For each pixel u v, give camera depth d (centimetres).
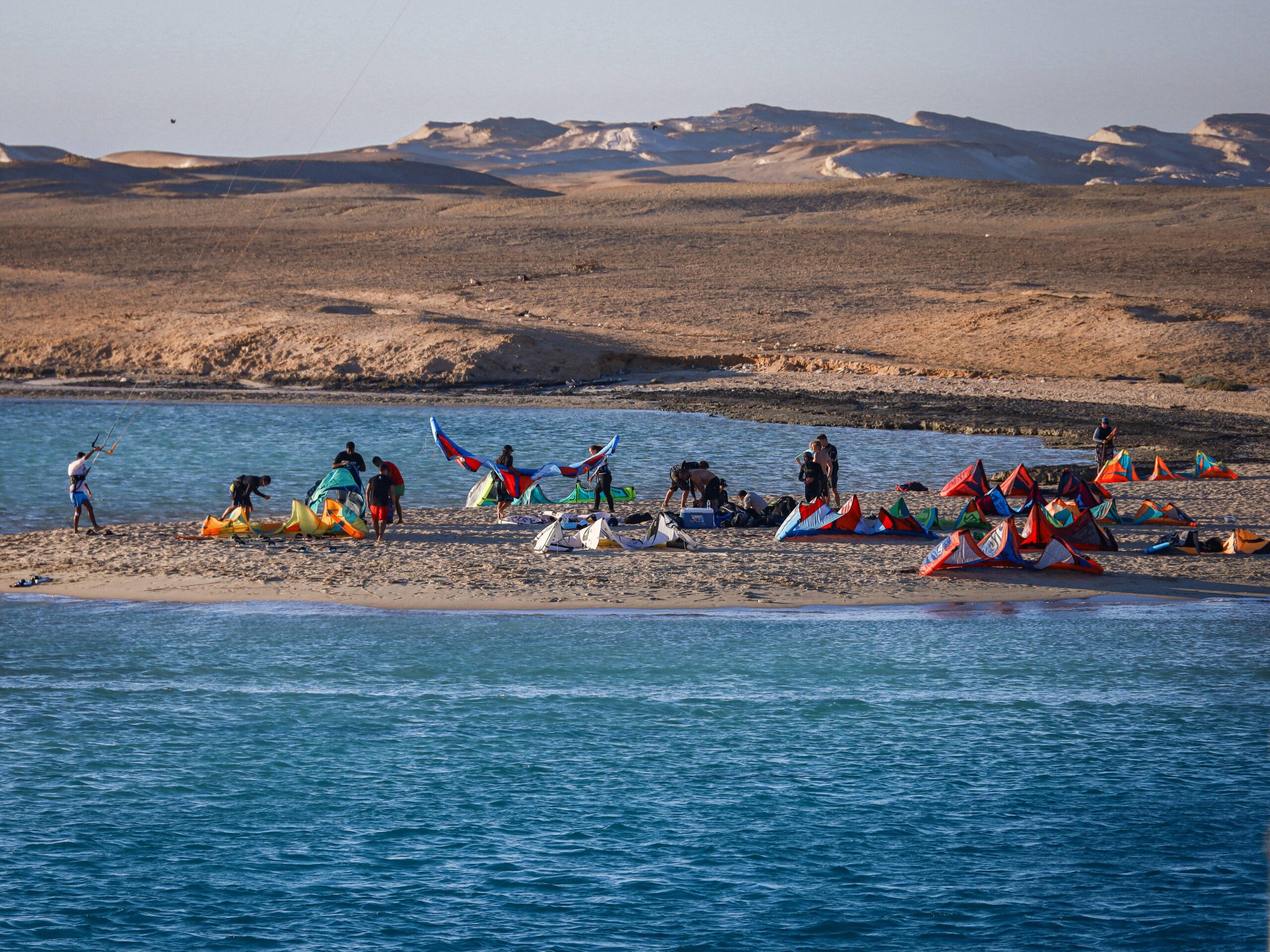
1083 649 4562
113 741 3541
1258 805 3138
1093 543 6381
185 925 2508
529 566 5872
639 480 9144
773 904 2617
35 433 12044
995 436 11962
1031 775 3325
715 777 3316
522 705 3894
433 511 7612
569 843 2923
